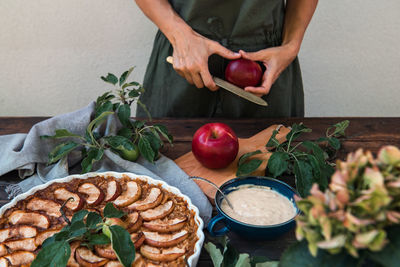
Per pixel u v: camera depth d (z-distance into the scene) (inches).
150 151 50.1
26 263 36.0
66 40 104.7
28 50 105.3
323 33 106.0
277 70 59.4
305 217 20.2
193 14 60.2
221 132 50.5
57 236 34.0
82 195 44.6
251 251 39.2
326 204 19.1
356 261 19.9
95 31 103.9
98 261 35.5
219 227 44.1
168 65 68.1
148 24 103.6
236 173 49.0
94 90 112.2
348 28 105.2
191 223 41.8
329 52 108.5
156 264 37.2
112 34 104.6
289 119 66.5
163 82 69.6
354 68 110.6
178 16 59.7
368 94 114.5
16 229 39.7
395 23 104.5
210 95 69.7
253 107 70.3
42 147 54.0
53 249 31.9
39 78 109.6
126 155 52.1
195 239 38.8
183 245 39.1
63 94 112.4
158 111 73.3
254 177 42.8
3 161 51.3
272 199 40.9
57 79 110.0
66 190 45.1
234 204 40.3
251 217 38.5
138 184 46.3
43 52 105.9
